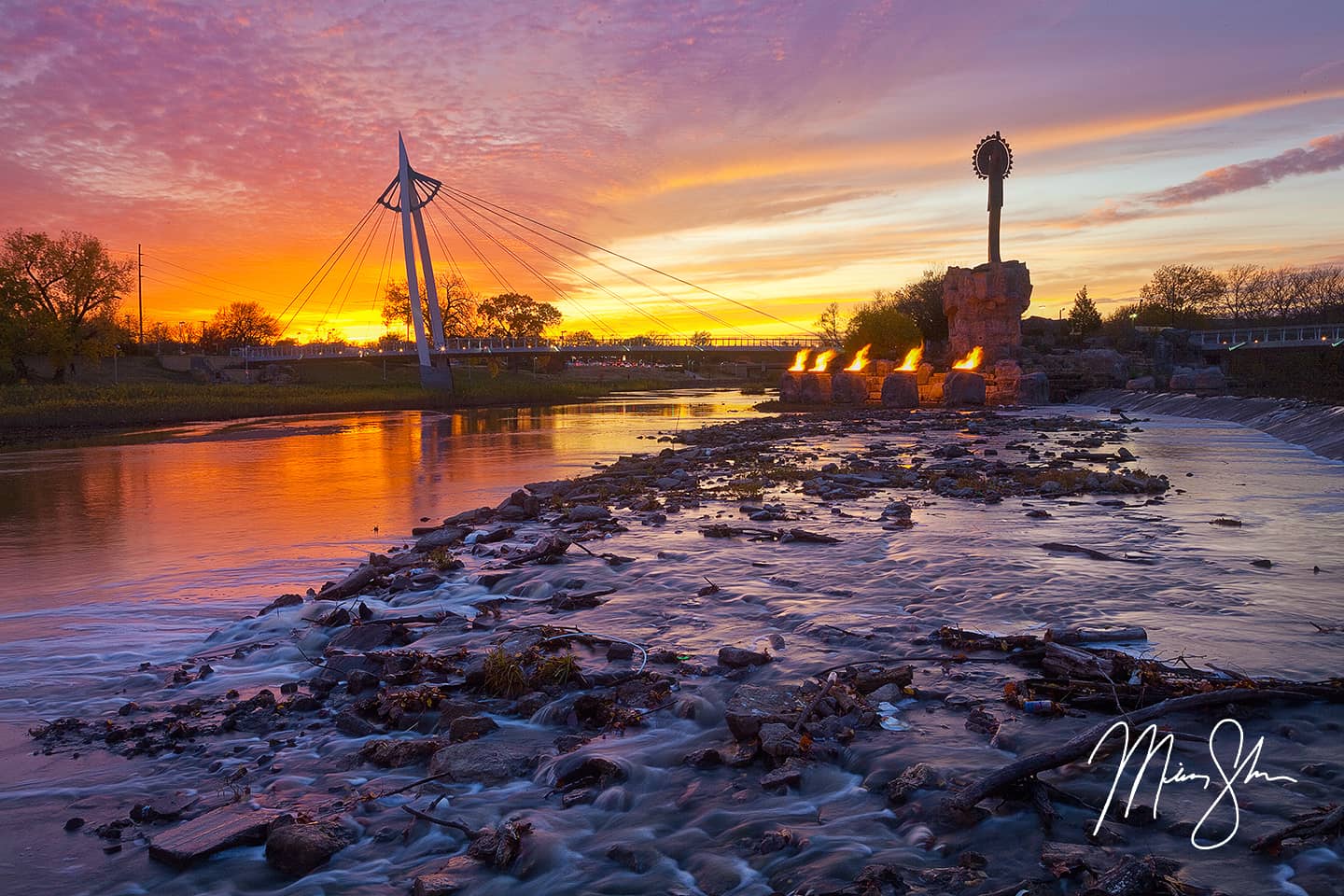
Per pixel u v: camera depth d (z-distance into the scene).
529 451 36.72
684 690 7.43
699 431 43.31
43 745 6.95
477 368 155.25
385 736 6.98
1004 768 5.19
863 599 10.29
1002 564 11.88
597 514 16.80
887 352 86.81
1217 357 78.94
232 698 8.02
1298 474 21.88
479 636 9.51
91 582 13.09
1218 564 11.62
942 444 33.12
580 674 7.78
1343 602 9.55
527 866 4.74
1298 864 4.37
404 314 151.25
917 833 4.89
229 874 4.95
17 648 9.77
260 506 21.30
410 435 49.06
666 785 5.74
